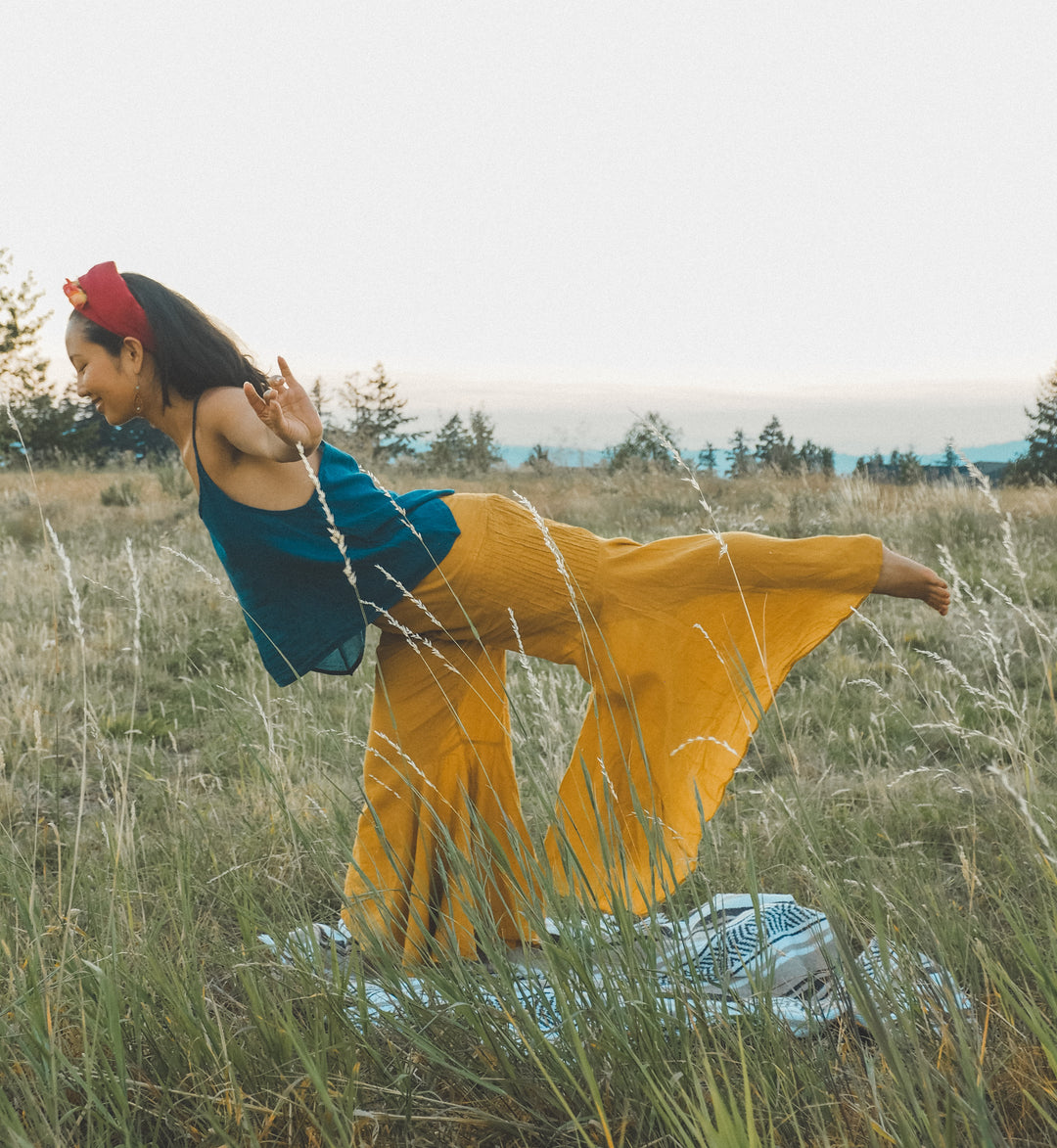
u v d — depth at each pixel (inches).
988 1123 64.7
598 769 119.6
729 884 125.3
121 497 578.9
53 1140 70.9
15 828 152.4
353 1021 85.6
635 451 737.0
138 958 91.3
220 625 291.3
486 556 112.8
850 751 177.9
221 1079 78.5
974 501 450.3
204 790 167.8
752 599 116.4
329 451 112.8
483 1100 79.0
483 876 112.5
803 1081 75.9
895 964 84.3
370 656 241.4
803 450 671.8
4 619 289.7
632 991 80.7
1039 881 92.3
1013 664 218.7
